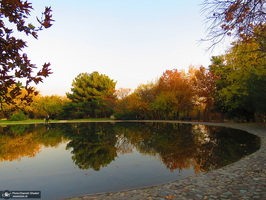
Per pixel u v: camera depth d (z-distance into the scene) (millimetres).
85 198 3361
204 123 22359
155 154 7184
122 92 40062
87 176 4883
